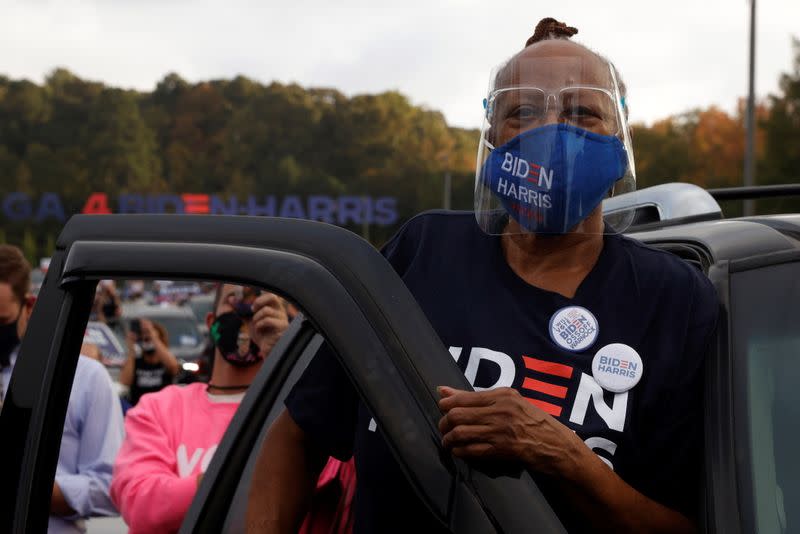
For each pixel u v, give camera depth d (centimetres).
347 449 154
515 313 140
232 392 282
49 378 137
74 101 15400
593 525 131
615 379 135
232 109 16350
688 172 8850
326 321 120
